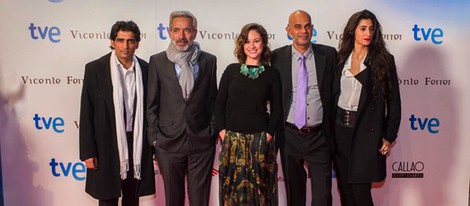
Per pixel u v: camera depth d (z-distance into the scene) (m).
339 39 2.80
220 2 2.76
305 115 2.47
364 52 2.39
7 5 2.73
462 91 2.89
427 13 2.82
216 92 2.60
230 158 2.39
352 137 2.42
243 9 2.77
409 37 2.83
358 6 2.79
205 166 2.59
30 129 2.84
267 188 2.43
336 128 2.48
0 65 2.77
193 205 2.63
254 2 2.77
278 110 2.38
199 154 2.57
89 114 2.44
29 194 2.90
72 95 2.81
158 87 2.51
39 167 2.88
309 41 2.47
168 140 2.49
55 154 2.87
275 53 2.55
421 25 2.82
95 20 2.75
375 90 2.35
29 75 2.78
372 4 2.79
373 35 2.36
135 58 2.55
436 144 2.95
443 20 2.83
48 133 2.85
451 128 2.93
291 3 2.77
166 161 2.54
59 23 2.75
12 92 2.80
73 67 2.78
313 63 2.50
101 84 2.45
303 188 2.66
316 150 2.53
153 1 2.75
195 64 2.50
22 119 2.83
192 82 2.46
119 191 2.49
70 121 2.84
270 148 2.39
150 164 2.57
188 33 2.45
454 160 2.96
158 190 2.93
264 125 2.38
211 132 2.56
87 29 2.75
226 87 2.40
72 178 2.90
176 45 2.46
